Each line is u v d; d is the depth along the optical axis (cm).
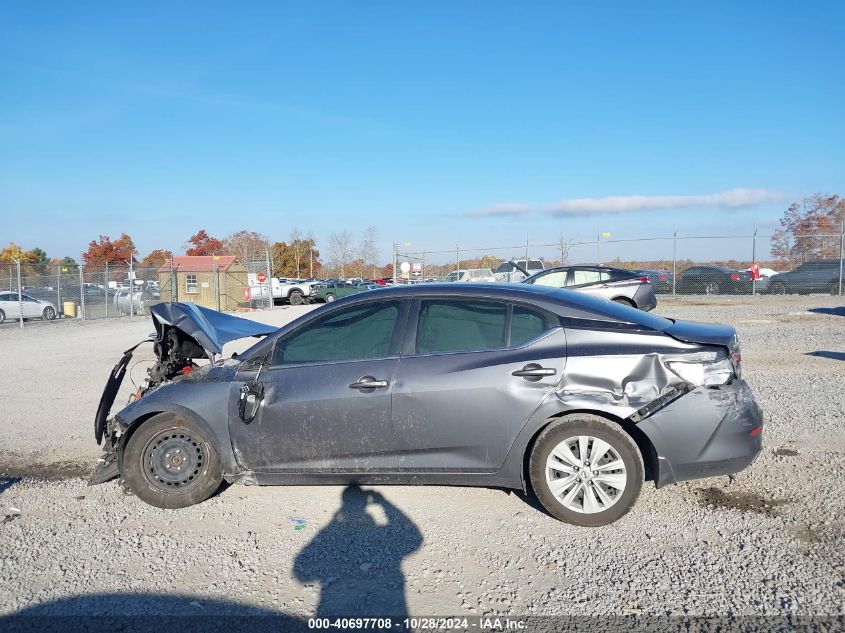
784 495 468
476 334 453
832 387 816
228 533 438
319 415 453
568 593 348
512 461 434
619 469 419
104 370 1167
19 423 762
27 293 2777
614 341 433
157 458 480
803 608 324
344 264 5888
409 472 449
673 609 329
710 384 419
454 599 346
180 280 3394
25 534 443
